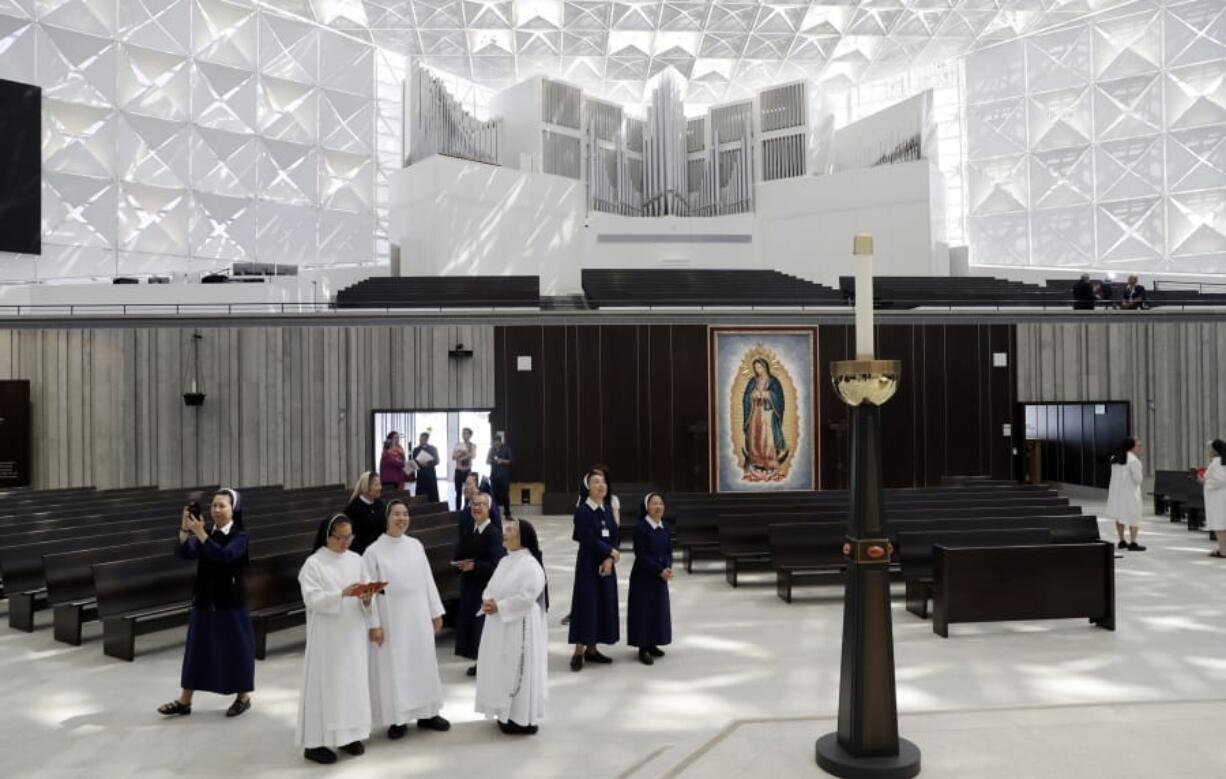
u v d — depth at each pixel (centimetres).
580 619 712
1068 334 1850
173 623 782
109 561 848
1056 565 818
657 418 1745
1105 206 2659
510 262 2322
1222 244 2509
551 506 1695
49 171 2181
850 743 482
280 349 1717
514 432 1734
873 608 484
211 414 1700
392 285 2023
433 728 583
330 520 547
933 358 1816
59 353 1689
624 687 669
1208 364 1872
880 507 491
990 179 2869
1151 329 1867
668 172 2661
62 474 1686
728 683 677
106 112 2269
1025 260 2794
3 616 928
